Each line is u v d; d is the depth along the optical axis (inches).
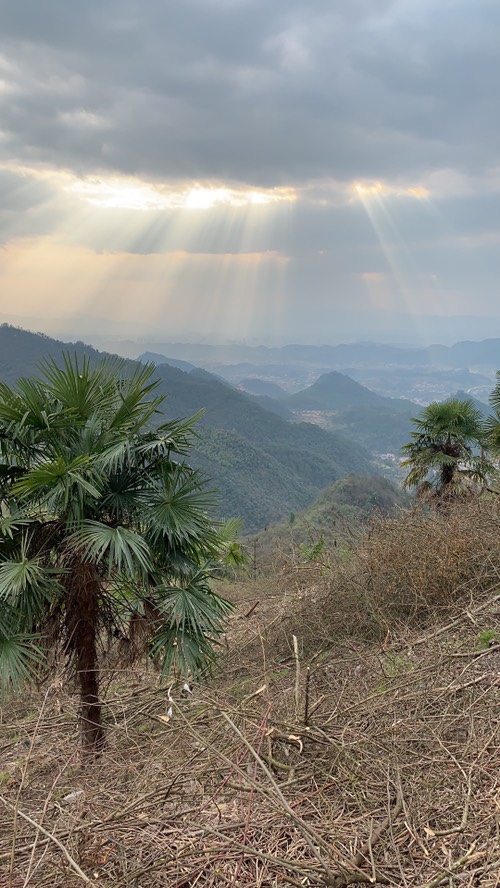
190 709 166.2
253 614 282.4
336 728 122.6
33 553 151.3
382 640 193.2
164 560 161.6
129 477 162.9
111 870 85.7
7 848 97.0
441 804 97.4
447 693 134.3
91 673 155.2
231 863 85.6
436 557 209.9
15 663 133.3
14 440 156.1
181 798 103.6
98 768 135.2
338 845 87.7
